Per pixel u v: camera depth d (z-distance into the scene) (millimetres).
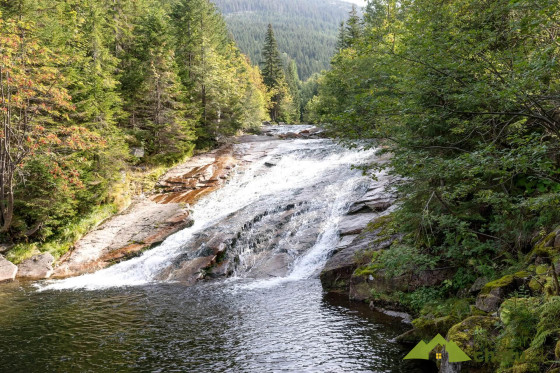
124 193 24875
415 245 10617
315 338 8711
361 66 22344
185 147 31219
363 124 8406
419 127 8547
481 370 5648
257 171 27828
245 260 16141
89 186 22391
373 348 8023
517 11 6723
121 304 12211
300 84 154125
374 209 16484
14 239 19375
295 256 15586
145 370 7551
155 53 29812
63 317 11031
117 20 32688
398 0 9789
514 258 8430
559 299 5207
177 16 40219
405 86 8156
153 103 30938
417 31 8141
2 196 18828
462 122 7816
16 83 17016
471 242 9211
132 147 29203
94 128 23047
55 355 8391
